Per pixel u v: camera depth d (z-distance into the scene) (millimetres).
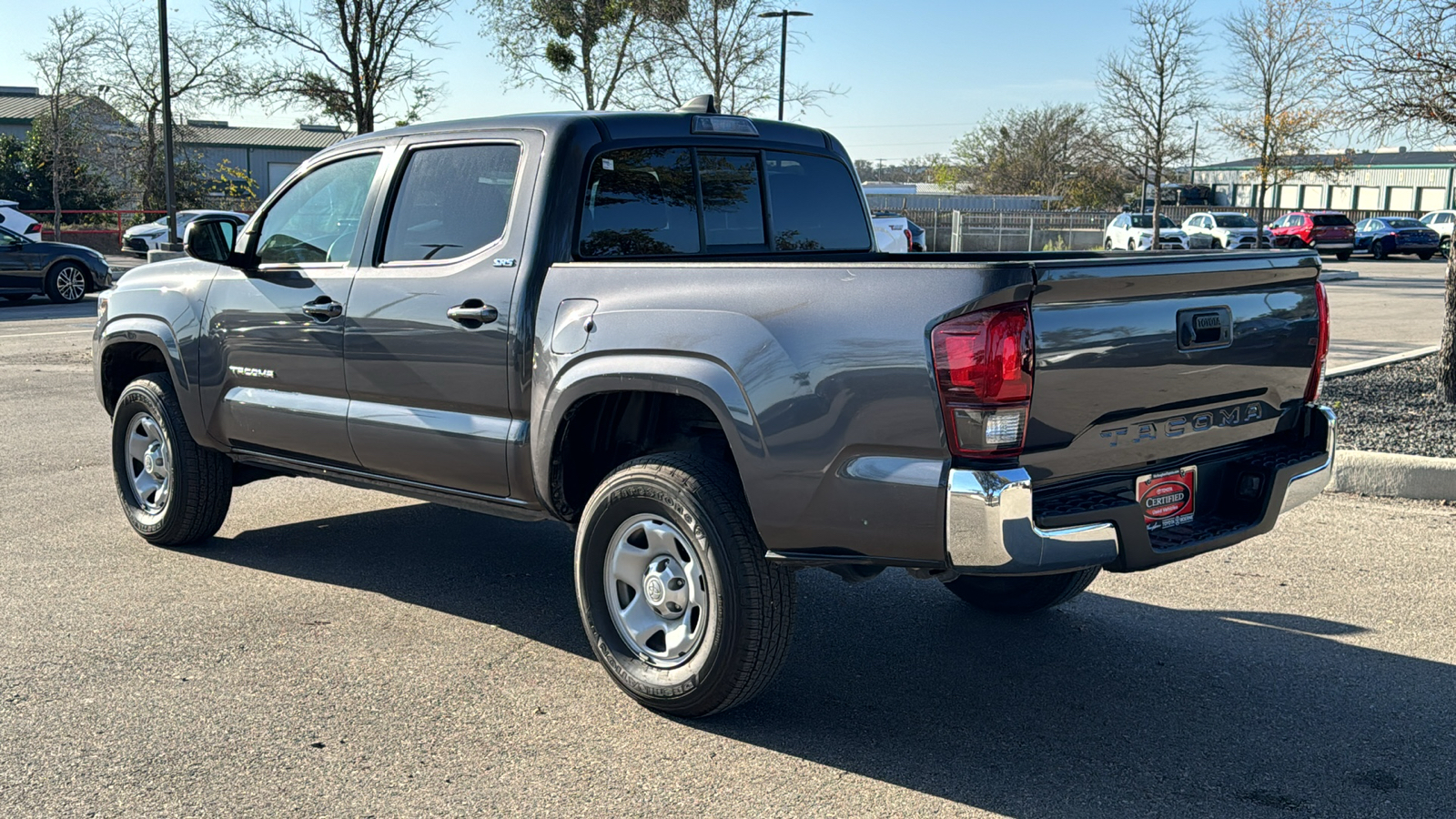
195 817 3164
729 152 4840
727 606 3621
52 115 37281
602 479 4352
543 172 4242
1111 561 3486
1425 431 7871
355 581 5305
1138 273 3355
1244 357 3811
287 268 5047
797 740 3699
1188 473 3781
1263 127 28297
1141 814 3215
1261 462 3867
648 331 3781
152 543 5820
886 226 24219
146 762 3488
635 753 3590
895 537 3336
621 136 4398
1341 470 6812
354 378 4762
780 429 3475
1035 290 3146
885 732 3764
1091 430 3406
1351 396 9273
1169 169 34188
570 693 4062
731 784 3387
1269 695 4031
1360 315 18547
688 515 3666
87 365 12742
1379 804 3268
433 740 3664
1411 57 9461
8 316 18766
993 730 3777
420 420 4535
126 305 5777
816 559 3520
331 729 3734
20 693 3982
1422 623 4703
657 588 3852
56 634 4551
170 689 4035
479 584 5273
